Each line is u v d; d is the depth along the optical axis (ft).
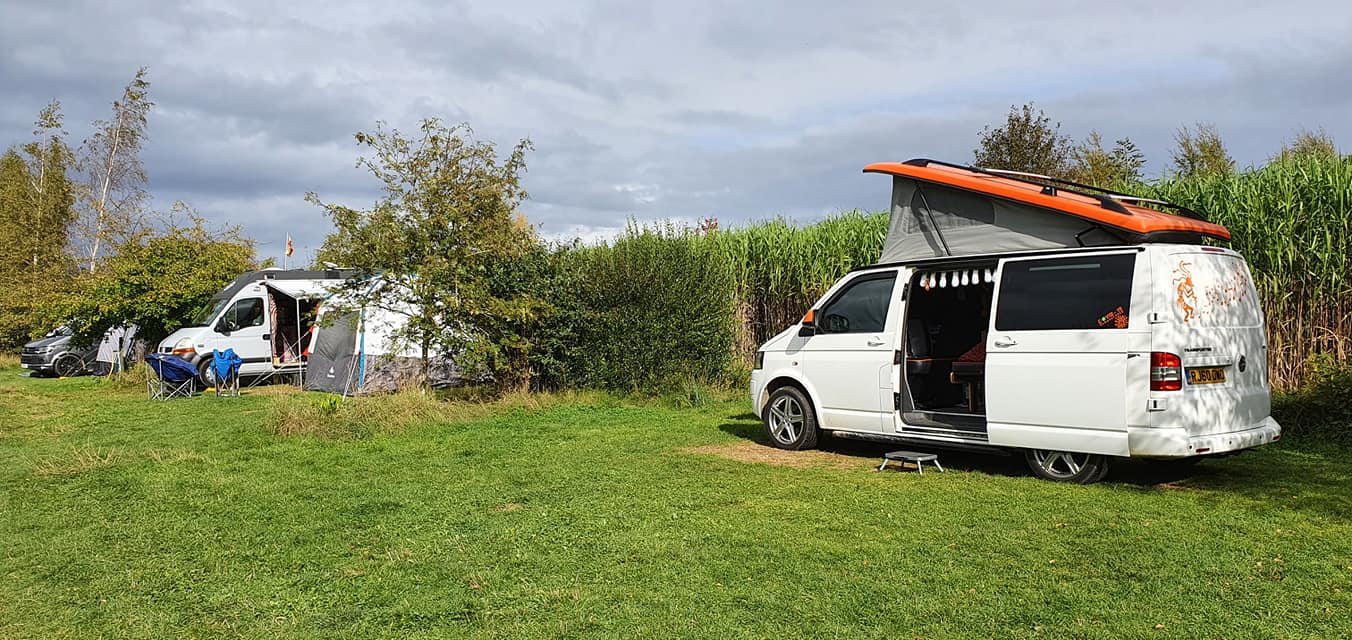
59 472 28.37
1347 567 15.67
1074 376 22.67
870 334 27.66
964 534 18.54
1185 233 23.16
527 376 48.03
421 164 44.27
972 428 25.61
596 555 17.75
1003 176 28.02
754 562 16.96
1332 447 27.48
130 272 66.69
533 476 26.25
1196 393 21.56
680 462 27.84
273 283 61.87
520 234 46.68
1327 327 32.83
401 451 31.65
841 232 47.75
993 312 24.58
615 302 47.55
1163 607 14.02
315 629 14.28
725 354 48.60
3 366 90.68
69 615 15.16
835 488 23.40
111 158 97.60
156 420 42.83
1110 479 23.76
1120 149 63.21
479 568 17.13
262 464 29.48
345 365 53.62
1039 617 13.76
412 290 44.52
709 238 54.39
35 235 96.84
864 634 13.34
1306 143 39.83
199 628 14.49
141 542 19.76
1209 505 20.52
